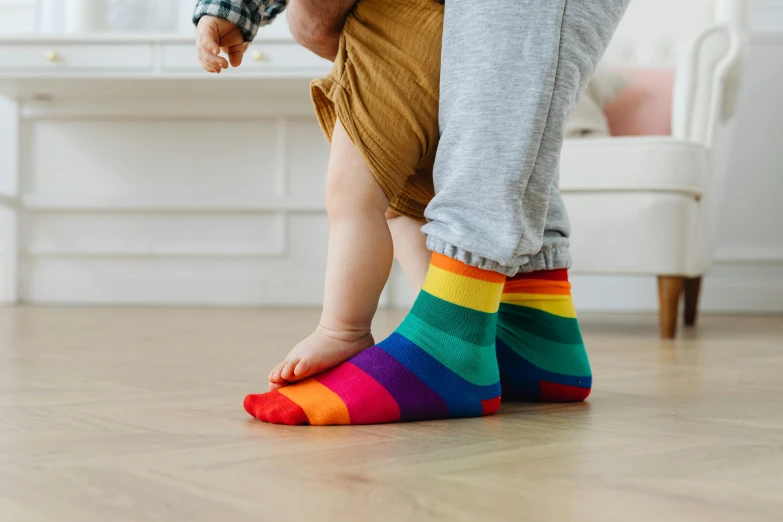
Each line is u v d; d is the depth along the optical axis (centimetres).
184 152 287
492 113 66
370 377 67
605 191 177
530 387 80
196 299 287
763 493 45
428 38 71
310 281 285
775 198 276
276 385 70
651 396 86
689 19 238
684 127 196
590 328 199
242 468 49
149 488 44
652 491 45
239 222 288
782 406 79
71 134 286
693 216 176
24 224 285
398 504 41
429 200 81
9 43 245
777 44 273
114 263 288
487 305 70
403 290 279
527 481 47
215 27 75
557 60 67
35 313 233
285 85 254
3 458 52
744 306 275
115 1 288
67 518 39
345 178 70
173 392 84
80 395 82
